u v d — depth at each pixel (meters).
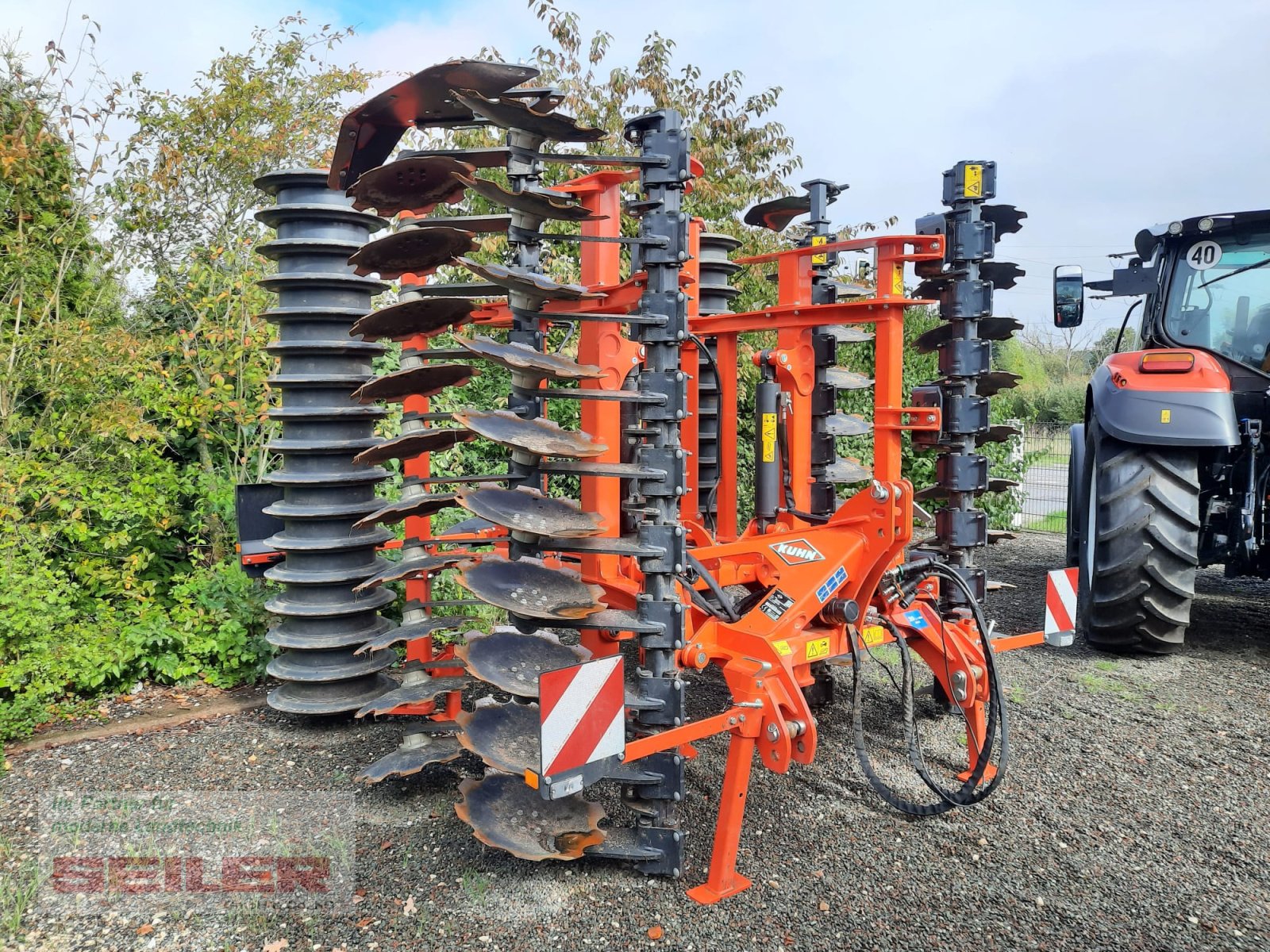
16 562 4.24
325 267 4.00
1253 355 5.02
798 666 3.04
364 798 3.41
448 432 3.03
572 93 7.52
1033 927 2.55
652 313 2.75
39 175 5.31
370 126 2.90
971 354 3.51
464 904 2.69
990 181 3.44
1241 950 2.45
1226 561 4.91
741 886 2.75
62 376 4.90
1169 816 3.19
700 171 3.40
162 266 6.46
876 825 3.15
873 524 3.08
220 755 3.80
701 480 4.74
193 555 5.00
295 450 3.96
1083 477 5.69
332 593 4.07
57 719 4.16
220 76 6.38
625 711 2.70
